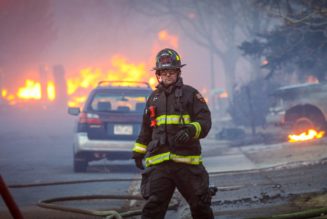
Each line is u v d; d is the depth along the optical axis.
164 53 9.25
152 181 9.03
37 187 19.88
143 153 9.50
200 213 9.00
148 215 9.01
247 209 13.35
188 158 8.98
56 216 13.79
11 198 7.45
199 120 8.98
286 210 12.77
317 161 20.58
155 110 9.16
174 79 9.26
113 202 16.22
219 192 15.97
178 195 16.05
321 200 13.41
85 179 21.94
